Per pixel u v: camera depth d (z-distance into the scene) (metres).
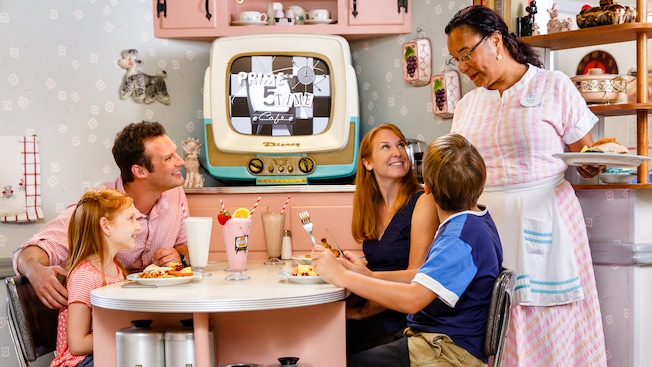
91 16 3.32
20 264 2.38
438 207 2.04
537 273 2.47
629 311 2.78
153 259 2.56
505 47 2.52
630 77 2.89
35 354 2.13
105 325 2.04
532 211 2.47
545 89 2.50
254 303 1.79
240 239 2.21
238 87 3.26
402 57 3.37
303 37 3.26
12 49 3.21
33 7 3.23
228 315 2.08
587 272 2.51
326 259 1.99
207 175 3.51
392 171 2.38
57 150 3.28
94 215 2.15
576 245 2.51
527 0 3.06
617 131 3.14
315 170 3.26
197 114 3.53
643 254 2.76
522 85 2.52
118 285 2.09
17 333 2.06
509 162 2.50
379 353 2.00
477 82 2.56
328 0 3.52
